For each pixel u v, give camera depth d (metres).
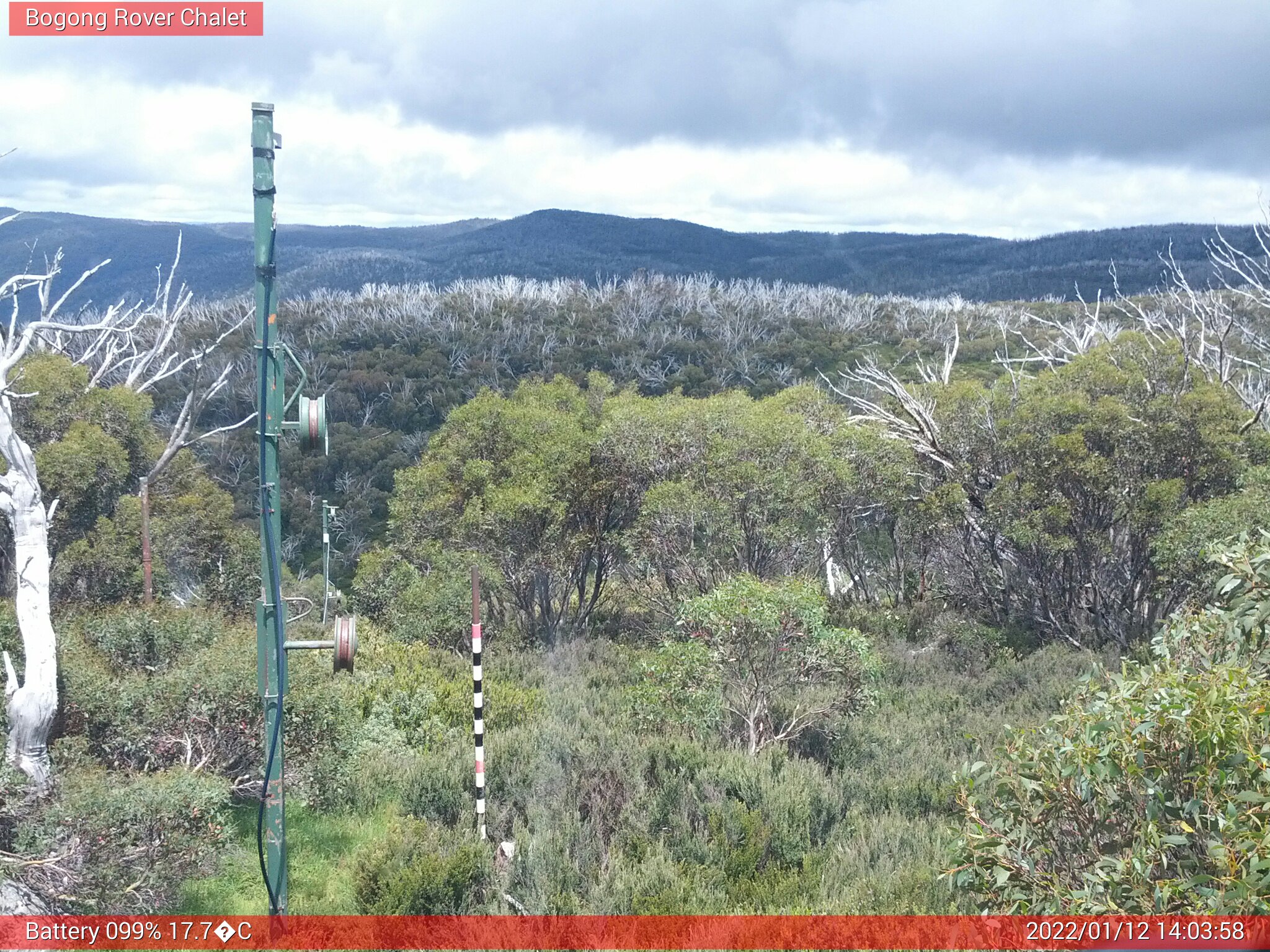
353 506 36.50
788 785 7.08
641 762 7.70
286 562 32.91
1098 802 3.81
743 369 57.12
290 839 7.01
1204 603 11.18
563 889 5.96
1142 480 12.86
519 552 14.22
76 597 16.59
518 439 14.61
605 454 14.51
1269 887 3.09
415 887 5.72
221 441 34.53
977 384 15.48
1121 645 12.74
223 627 10.29
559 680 11.43
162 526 17.84
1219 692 3.47
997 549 14.75
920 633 14.63
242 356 47.56
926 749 8.76
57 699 6.82
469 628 13.38
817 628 8.98
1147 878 3.39
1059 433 13.16
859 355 59.09
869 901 5.55
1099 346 14.51
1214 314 18.33
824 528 15.13
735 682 8.90
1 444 7.22
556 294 84.81
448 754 8.10
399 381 50.53
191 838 5.95
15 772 6.05
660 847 6.32
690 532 13.42
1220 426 12.72
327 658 9.98
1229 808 3.21
